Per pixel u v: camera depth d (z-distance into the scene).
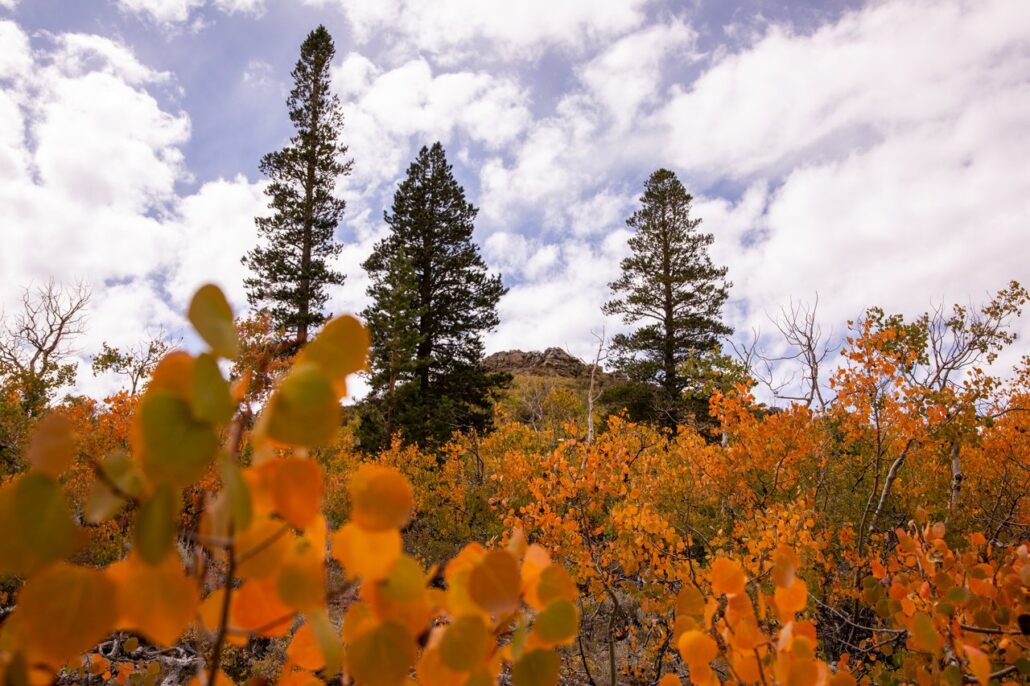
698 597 0.94
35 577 0.33
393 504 0.44
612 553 5.09
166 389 0.33
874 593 2.35
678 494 6.95
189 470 0.32
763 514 5.99
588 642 5.73
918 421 6.07
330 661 0.42
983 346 7.38
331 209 24.02
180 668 3.98
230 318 0.36
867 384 6.42
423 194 25.34
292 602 0.41
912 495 6.84
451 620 0.51
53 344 16.67
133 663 2.54
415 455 12.27
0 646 0.33
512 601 0.50
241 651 4.71
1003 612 1.72
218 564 0.41
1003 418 7.25
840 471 7.61
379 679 0.45
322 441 0.37
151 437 0.32
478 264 24.42
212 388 0.34
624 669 5.04
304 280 22.28
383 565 0.44
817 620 4.88
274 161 23.55
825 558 5.73
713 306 26.38
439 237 24.59
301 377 0.37
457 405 21.88
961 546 5.38
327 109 24.92
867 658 4.25
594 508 5.32
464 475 11.62
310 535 0.43
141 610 0.35
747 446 7.00
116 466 0.34
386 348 18.55
